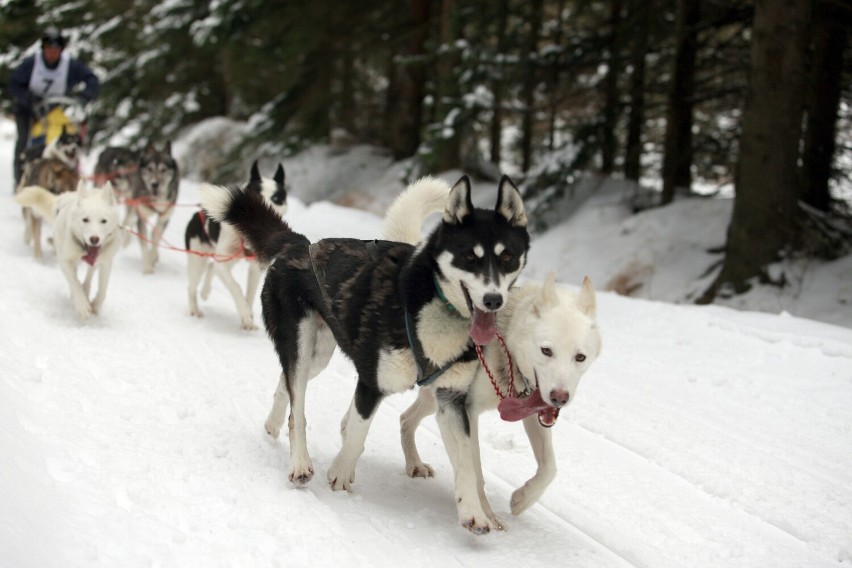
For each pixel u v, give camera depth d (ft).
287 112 49.85
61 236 19.66
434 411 12.36
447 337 10.59
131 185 31.30
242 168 52.03
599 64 40.70
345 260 11.90
